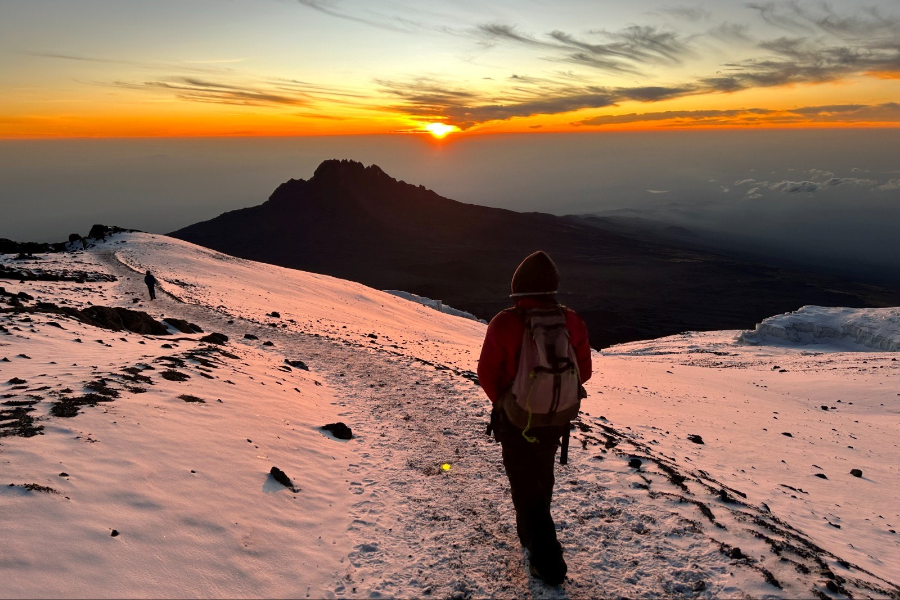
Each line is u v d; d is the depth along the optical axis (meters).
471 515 4.90
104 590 2.86
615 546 4.12
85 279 32.38
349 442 7.47
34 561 2.89
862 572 4.02
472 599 3.48
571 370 3.19
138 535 3.47
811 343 84.44
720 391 30.00
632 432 11.62
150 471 4.46
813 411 27.12
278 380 10.62
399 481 5.90
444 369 14.45
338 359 15.58
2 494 3.44
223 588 3.26
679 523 4.42
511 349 3.34
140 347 12.27
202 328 20.86
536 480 3.65
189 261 48.84
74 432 4.86
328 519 4.72
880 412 29.55
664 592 3.48
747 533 4.22
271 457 5.80
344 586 3.62
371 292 62.44
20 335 11.10
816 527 7.04
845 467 13.88
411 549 4.22
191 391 7.56
